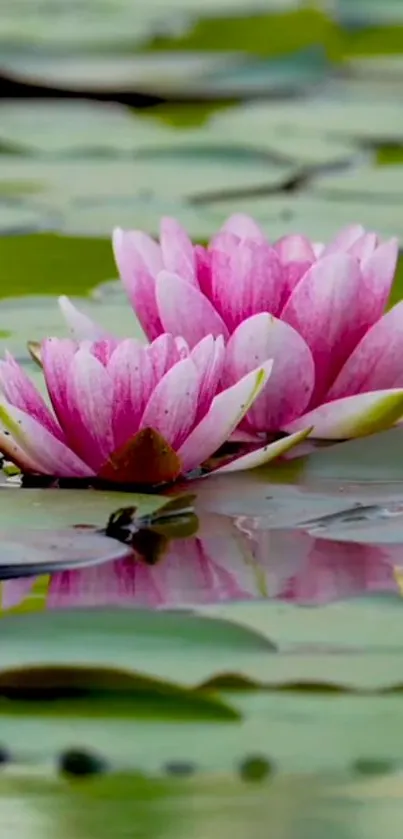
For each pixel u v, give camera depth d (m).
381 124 2.79
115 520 1.74
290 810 1.56
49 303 2.04
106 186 2.36
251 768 1.58
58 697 1.61
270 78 3.12
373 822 1.56
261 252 1.81
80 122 2.80
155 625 1.65
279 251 1.85
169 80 3.04
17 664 1.63
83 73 3.03
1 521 1.74
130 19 3.47
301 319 1.81
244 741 1.59
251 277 1.81
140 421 1.77
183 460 1.78
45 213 2.28
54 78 3.01
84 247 2.18
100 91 3.01
